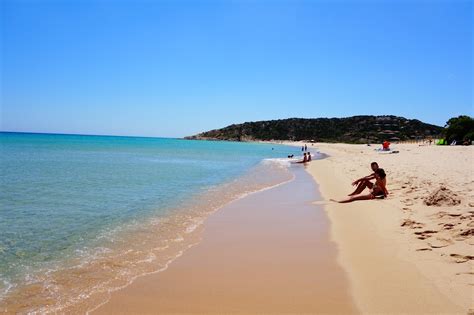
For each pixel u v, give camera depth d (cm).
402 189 1423
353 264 699
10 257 776
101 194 1623
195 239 923
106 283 643
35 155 4800
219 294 592
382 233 879
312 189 1844
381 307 516
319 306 536
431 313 487
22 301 573
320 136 18200
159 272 695
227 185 2023
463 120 5938
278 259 755
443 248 716
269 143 17212
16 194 1588
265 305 548
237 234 968
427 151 4147
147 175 2509
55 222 1088
